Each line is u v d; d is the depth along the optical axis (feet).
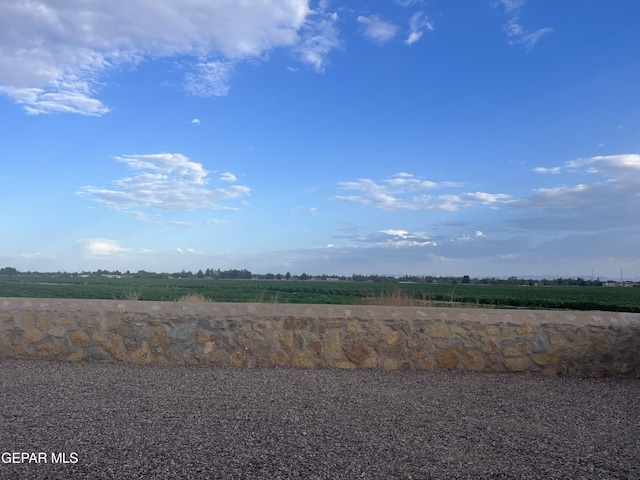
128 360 28.40
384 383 24.57
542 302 106.11
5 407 19.29
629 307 95.96
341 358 28.07
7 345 28.76
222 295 102.94
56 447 15.30
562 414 20.11
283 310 28.50
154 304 29.01
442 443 16.37
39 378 24.17
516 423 18.75
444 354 27.99
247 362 28.12
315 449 15.51
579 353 27.91
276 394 21.95
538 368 27.94
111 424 17.43
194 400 20.72
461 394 22.85
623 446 16.52
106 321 28.58
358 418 18.74
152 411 19.06
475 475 13.97
